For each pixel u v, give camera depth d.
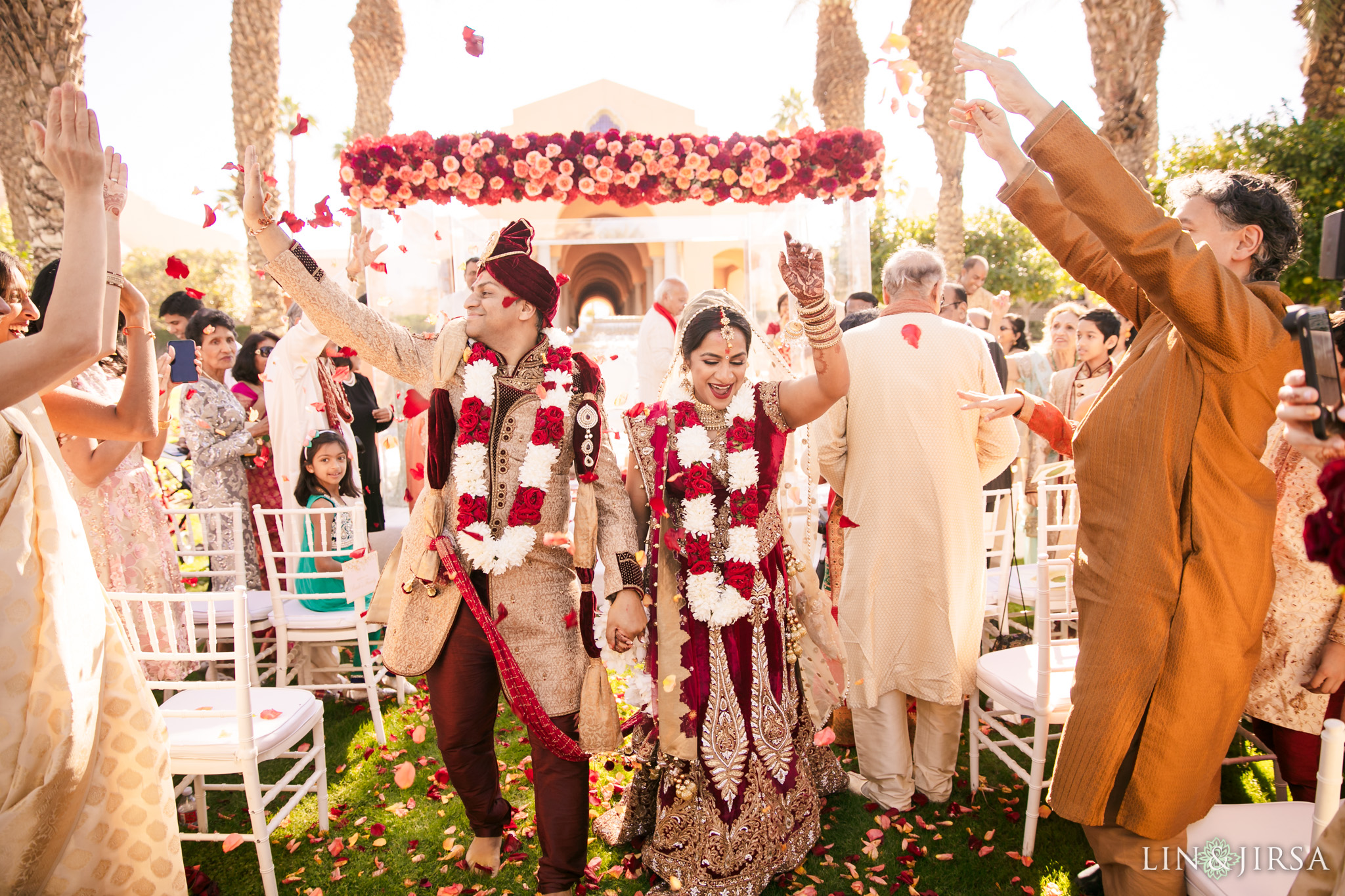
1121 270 2.03
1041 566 2.35
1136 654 1.79
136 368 2.06
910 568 2.63
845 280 6.78
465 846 2.54
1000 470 2.83
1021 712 2.46
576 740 2.17
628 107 15.73
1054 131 1.63
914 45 9.39
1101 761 1.82
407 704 3.62
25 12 5.78
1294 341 1.71
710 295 2.25
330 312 2.09
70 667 1.60
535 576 2.18
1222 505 1.75
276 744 2.33
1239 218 1.85
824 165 5.79
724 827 2.19
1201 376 1.75
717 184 5.81
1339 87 8.21
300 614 3.32
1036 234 2.07
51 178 6.11
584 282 32.88
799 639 2.42
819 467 2.84
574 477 2.36
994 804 2.77
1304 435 1.27
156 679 3.02
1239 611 1.76
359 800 2.85
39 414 1.73
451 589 2.15
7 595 1.52
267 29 8.40
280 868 2.47
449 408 2.20
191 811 2.72
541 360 2.22
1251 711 2.22
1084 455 1.96
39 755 1.56
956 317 4.61
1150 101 7.43
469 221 7.08
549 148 5.61
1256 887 1.63
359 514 3.25
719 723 2.20
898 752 2.72
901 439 2.61
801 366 6.07
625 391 8.34
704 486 2.16
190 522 4.91
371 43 10.31
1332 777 1.36
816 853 2.46
